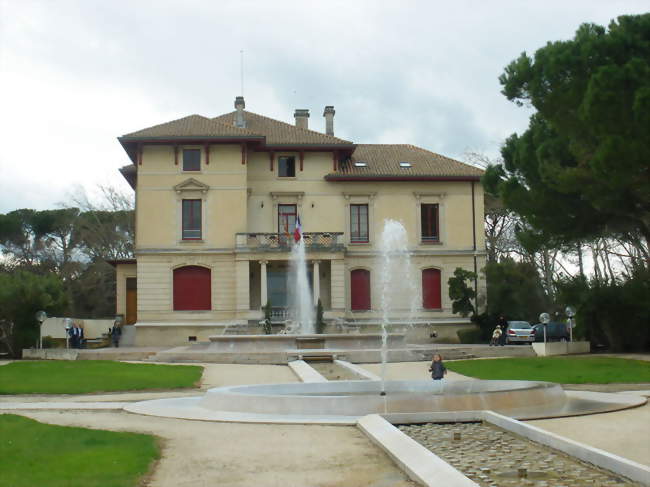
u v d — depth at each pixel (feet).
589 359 104.01
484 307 171.73
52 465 33.63
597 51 101.71
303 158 173.47
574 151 104.32
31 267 243.81
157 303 163.73
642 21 102.83
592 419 49.26
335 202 173.27
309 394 62.69
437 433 44.39
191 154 167.02
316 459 36.60
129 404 60.08
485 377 85.30
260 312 160.86
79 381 81.10
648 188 100.53
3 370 92.32
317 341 121.90
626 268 172.86
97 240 234.17
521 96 112.78
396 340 125.90
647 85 93.76
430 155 186.39
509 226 223.71
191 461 36.29
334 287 163.22
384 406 50.52
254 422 48.14
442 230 174.70
